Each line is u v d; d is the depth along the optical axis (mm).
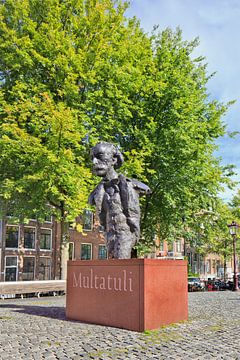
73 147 18719
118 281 8648
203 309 11750
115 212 9734
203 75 24188
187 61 23109
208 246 45719
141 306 8062
